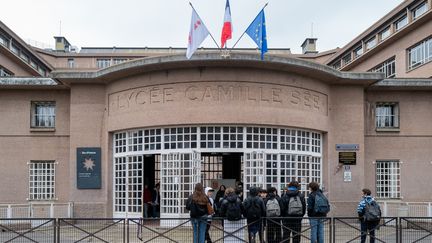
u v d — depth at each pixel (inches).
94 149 791.7
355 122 807.7
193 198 493.0
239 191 569.9
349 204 790.5
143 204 738.8
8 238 517.3
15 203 824.9
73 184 788.0
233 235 486.6
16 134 840.3
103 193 784.3
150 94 732.0
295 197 501.0
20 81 820.6
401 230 496.7
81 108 799.7
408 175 841.5
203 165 981.2
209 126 708.0
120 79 767.7
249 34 706.2
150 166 861.2
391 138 847.7
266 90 716.7
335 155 798.5
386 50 1396.4
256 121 706.2
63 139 839.7
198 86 709.9
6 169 834.2
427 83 831.7
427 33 1172.5
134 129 750.5
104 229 505.7
